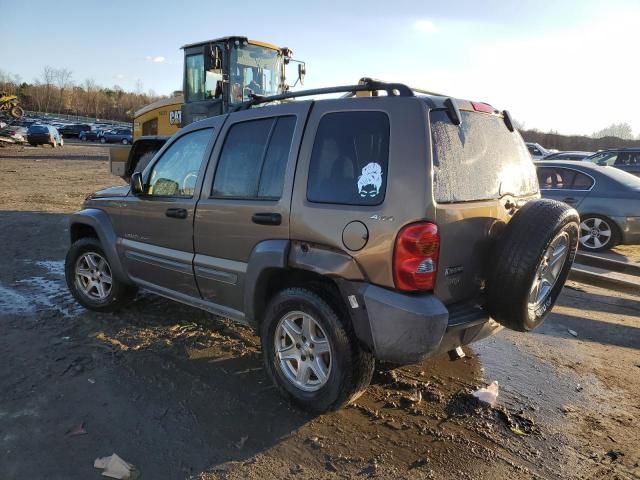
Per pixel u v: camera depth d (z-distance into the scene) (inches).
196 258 158.7
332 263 124.3
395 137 118.6
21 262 273.9
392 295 115.8
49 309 204.2
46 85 4367.6
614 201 338.0
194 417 132.1
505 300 125.2
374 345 119.5
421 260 113.9
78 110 4379.9
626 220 334.0
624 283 271.6
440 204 116.4
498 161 139.3
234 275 147.6
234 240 146.8
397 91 126.6
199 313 202.8
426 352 115.3
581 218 349.4
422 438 126.7
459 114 125.3
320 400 129.7
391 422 132.9
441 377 159.2
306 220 129.0
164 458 116.0
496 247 128.4
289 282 142.9
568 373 166.7
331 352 126.5
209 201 154.3
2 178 677.3
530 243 122.4
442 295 121.6
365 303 118.9
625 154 597.6
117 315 199.0
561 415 140.4
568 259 140.4
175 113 468.8
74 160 1064.8
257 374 155.6
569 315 226.4
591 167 355.9
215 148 157.1
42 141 1493.6
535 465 118.3
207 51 390.9
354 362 125.4
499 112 147.7
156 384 147.7
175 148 172.9
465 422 134.4
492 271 126.5
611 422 137.8
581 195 349.4
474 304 131.9
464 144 127.3
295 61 455.5
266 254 136.6
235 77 401.7
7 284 234.7
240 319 152.6
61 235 345.1
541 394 151.7
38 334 179.5
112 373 153.3
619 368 172.4
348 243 121.4
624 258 333.4
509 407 143.3
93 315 199.0
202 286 159.6
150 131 508.7
